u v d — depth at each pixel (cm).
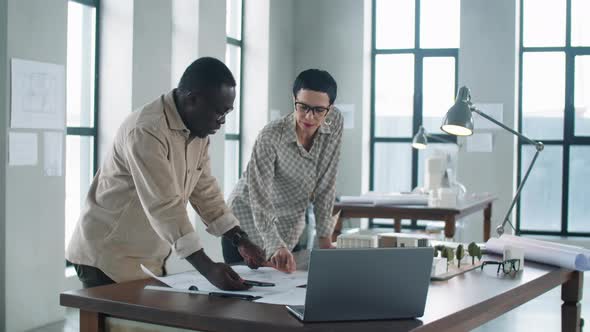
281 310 162
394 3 739
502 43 673
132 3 468
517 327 426
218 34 568
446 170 478
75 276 445
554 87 704
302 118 244
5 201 377
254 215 249
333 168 270
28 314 393
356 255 151
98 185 213
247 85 672
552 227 711
